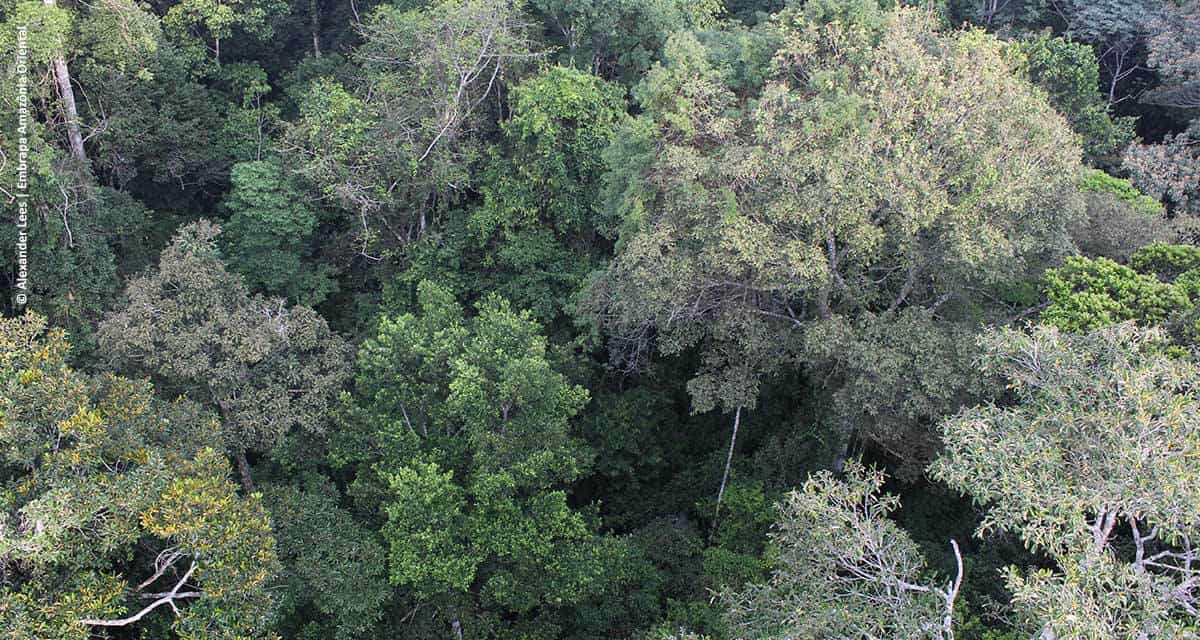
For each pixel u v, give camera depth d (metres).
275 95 41.03
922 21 21.95
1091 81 29.41
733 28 31.61
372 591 19.53
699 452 30.20
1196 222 23.81
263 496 20.86
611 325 26.31
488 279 31.28
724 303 23.25
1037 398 15.23
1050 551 12.84
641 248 21.03
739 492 25.56
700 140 22.86
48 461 15.70
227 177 36.66
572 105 28.81
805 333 20.95
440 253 30.53
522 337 23.38
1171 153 28.61
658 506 28.91
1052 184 20.11
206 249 23.06
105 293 27.69
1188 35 29.69
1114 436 13.16
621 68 33.94
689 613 21.70
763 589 16.50
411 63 31.75
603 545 22.05
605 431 28.48
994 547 20.75
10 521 14.88
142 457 16.98
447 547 20.30
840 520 15.48
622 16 31.81
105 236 28.77
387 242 33.12
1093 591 12.17
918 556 16.39
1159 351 15.97
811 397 27.02
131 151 32.78
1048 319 19.14
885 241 21.39
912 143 19.06
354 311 33.12
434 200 32.88
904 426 20.17
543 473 21.62
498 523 20.98
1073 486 13.34
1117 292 19.05
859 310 22.91
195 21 37.19
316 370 23.56
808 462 26.05
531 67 32.44
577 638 22.58
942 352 19.30
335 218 34.06
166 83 34.88
